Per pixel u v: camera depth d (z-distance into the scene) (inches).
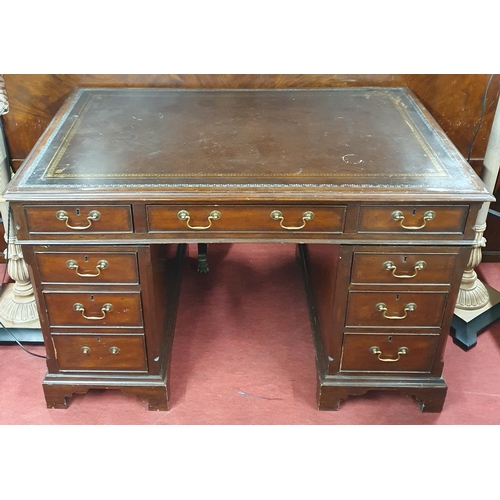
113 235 78.8
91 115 93.6
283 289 120.7
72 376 92.7
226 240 79.6
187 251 129.6
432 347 89.7
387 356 90.7
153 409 94.6
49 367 92.0
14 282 117.3
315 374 101.7
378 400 97.0
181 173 78.7
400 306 85.8
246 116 94.3
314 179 77.7
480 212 101.0
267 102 99.1
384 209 76.7
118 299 85.1
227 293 119.3
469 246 80.5
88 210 76.4
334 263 83.1
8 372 101.0
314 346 100.7
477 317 109.2
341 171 79.6
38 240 79.0
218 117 93.8
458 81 102.1
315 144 86.2
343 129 90.7
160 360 93.8
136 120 92.4
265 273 124.9
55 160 81.2
